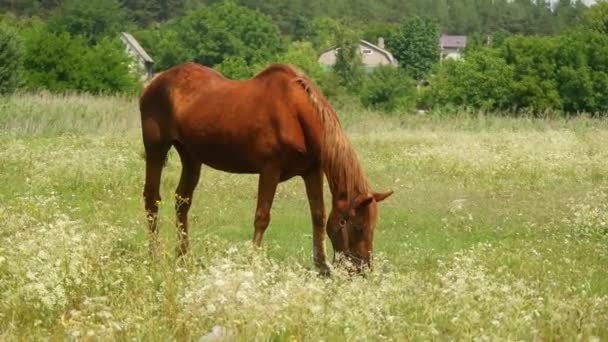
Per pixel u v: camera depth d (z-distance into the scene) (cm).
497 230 1205
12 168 1568
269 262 771
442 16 17612
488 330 599
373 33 13288
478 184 1628
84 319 597
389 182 1658
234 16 8819
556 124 2967
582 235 1157
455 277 762
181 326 593
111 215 1084
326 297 670
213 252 834
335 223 828
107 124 2541
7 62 3947
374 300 655
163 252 747
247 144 896
